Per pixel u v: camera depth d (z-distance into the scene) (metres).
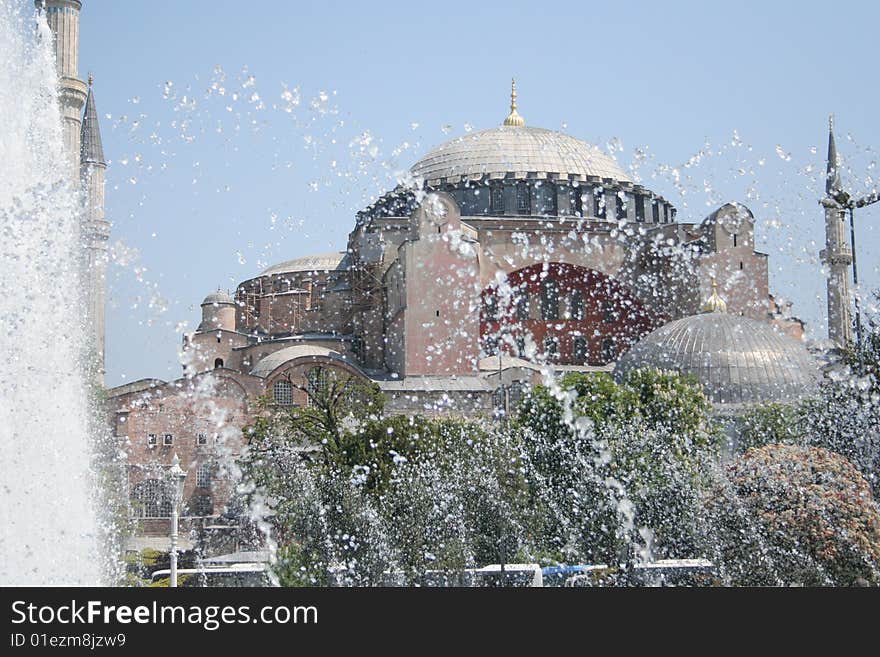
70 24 75.94
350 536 40.72
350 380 76.69
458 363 87.31
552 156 108.88
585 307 100.19
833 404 52.06
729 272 95.19
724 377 79.38
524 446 56.81
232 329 107.56
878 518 32.66
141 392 83.88
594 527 45.88
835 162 67.25
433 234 88.88
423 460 55.53
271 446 62.56
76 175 74.94
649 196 110.88
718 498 34.56
